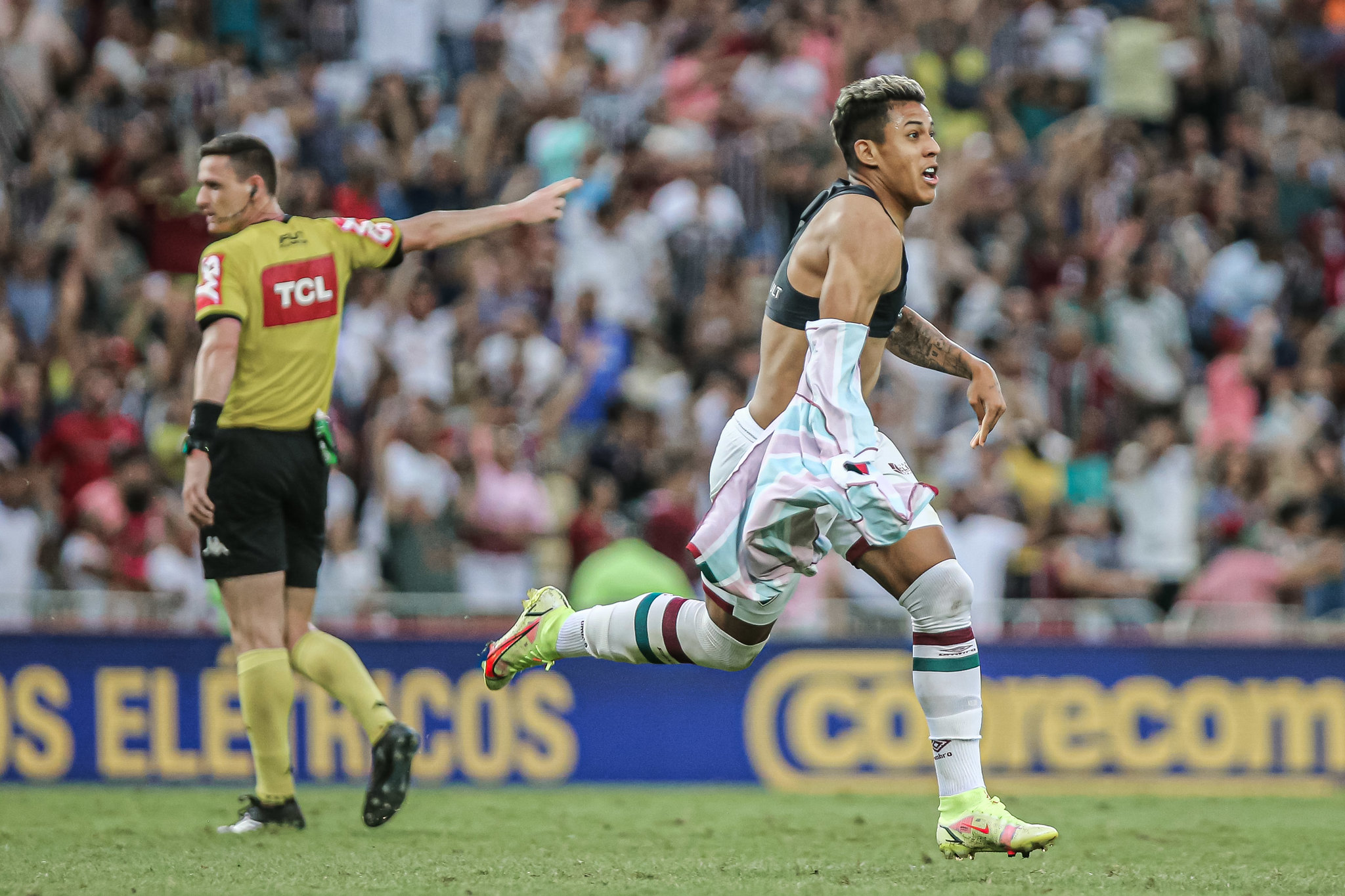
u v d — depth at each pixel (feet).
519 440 108.37
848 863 48.34
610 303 130.62
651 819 65.98
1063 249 141.08
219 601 61.82
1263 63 167.43
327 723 85.10
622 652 47.96
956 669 45.32
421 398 105.81
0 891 40.75
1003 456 115.14
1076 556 106.32
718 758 88.79
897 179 45.60
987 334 126.82
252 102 135.44
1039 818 68.69
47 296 121.08
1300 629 94.84
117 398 112.37
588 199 134.72
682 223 134.92
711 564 44.11
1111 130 153.48
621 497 114.21
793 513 42.75
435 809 70.03
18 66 134.00
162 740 85.05
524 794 80.84
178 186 126.11
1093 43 163.22
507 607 90.79
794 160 140.36
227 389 53.16
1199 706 91.09
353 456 112.27
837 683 89.66
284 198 128.88
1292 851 54.44
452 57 153.58
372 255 57.41
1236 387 130.93
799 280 45.11
